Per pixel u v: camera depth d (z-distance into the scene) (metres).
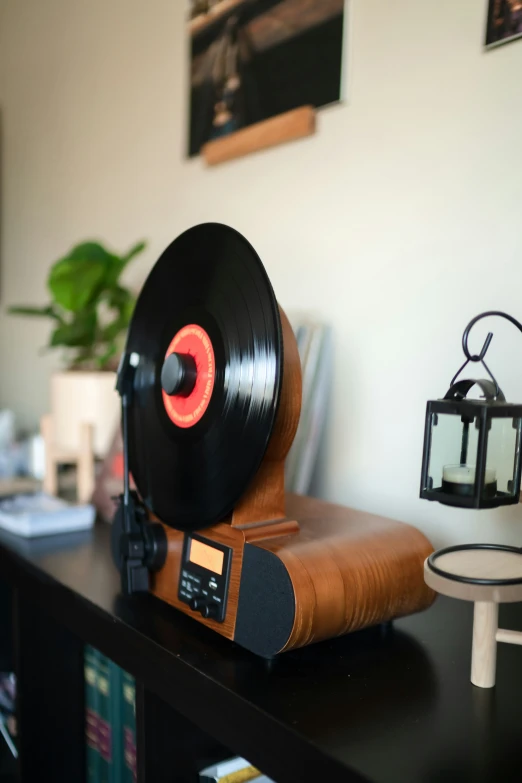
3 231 2.26
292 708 0.54
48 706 0.97
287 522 0.69
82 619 0.79
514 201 0.83
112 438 1.21
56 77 1.90
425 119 0.92
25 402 2.18
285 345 0.66
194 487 0.69
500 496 0.56
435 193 0.91
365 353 1.02
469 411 0.54
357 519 0.75
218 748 0.73
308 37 1.09
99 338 1.49
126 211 1.62
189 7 1.36
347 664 0.63
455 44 0.89
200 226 0.74
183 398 0.72
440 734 0.50
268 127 1.15
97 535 1.08
